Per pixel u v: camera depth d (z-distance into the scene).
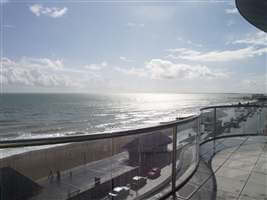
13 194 1.40
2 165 1.39
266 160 3.51
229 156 3.74
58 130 41.38
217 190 2.46
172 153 2.42
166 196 2.30
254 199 2.26
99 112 73.69
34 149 1.44
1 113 69.38
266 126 5.34
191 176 2.88
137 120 53.16
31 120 56.59
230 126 5.14
